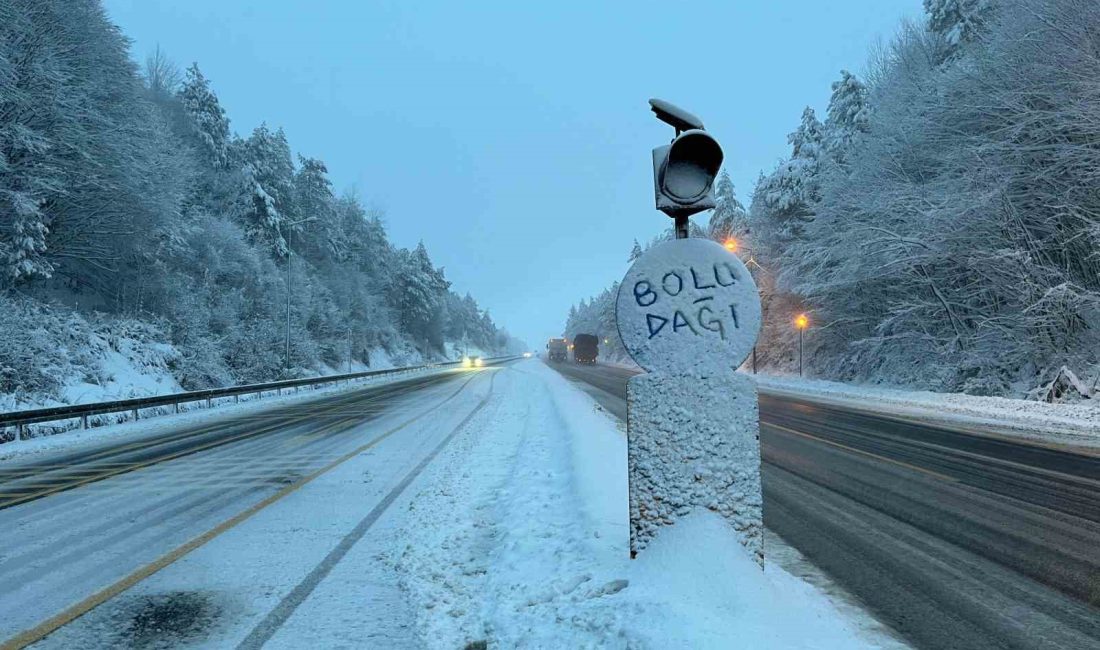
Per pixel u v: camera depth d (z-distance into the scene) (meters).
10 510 7.12
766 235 39.75
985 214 20.12
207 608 4.06
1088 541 5.23
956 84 21.84
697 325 3.68
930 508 6.41
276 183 56.44
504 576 4.21
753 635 2.76
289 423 16.53
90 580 4.62
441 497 6.89
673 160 3.71
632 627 2.92
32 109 22.81
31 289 25.69
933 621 3.58
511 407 17.89
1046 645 3.29
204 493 7.74
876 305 28.22
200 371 30.03
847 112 34.12
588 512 5.30
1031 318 18.78
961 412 16.95
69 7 24.89
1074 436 12.13
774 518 6.01
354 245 76.06
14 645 3.56
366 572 4.69
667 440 3.64
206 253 38.56
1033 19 19.33
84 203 25.72
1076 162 18.12
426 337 96.69
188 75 48.72
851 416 16.09
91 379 22.20
